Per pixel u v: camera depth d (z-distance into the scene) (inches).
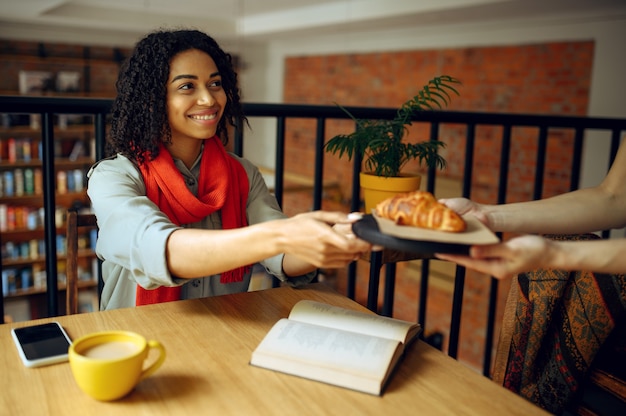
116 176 49.0
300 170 343.3
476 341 241.3
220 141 56.2
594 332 47.3
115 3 269.6
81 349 32.7
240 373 35.1
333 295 48.9
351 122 303.7
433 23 236.4
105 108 59.1
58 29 311.0
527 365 50.2
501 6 183.0
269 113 66.6
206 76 50.4
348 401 32.7
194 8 278.4
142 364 32.1
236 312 44.4
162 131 51.1
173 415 30.7
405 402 32.9
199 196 53.2
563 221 47.6
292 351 35.6
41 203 312.5
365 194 63.0
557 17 197.5
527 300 50.1
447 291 251.4
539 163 80.8
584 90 196.1
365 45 290.2
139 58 49.6
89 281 310.5
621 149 50.7
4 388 32.6
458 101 243.9
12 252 300.0
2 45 302.7
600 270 35.4
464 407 32.7
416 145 62.3
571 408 49.6
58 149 315.0
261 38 331.0
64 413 30.6
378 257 49.6
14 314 302.5
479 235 34.4
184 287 52.8
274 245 38.4
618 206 48.7
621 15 179.5
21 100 54.9
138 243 42.6
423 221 35.0
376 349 35.6
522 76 216.5
